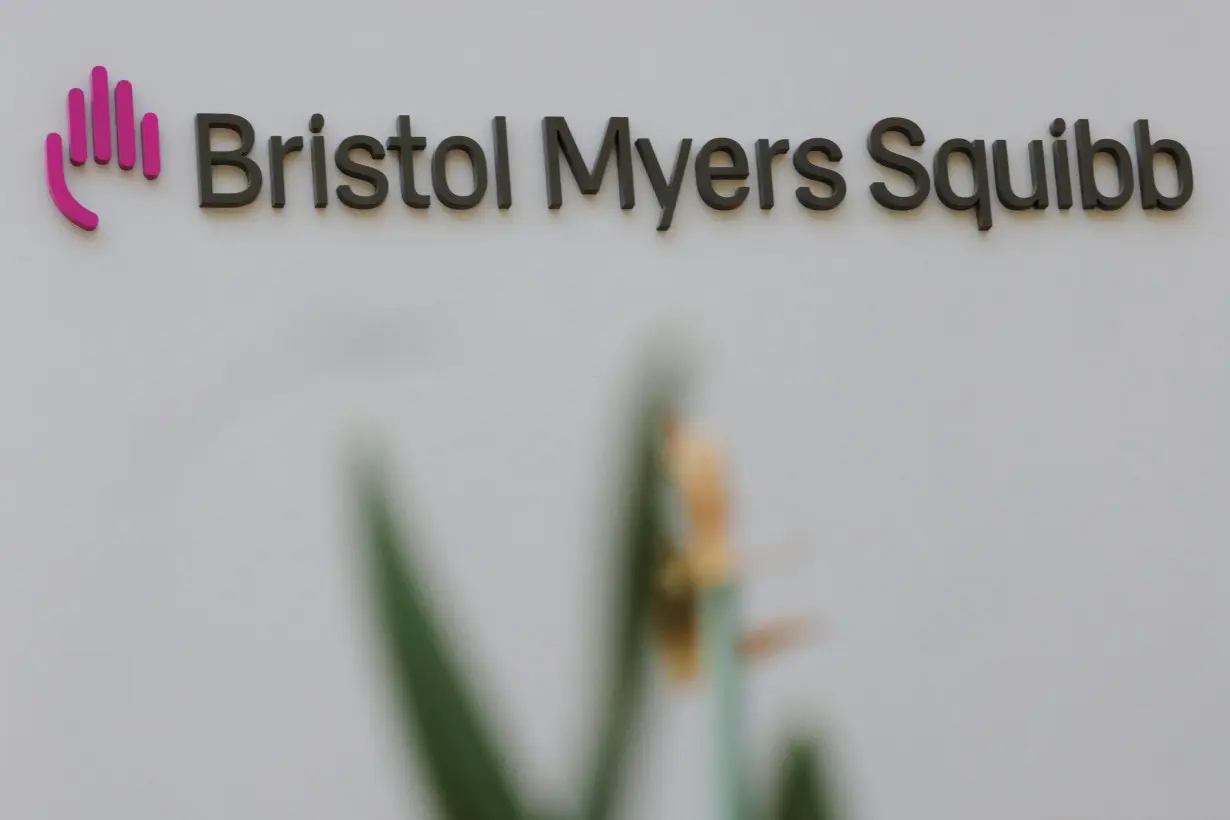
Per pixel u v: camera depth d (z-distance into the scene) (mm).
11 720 1854
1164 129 2324
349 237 2035
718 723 2025
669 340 2113
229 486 1956
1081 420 2225
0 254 1928
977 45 2279
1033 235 2256
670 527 2057
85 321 1940
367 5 2082
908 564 2141
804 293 2166
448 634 1984
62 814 1854
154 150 1979
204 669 1916
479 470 2027
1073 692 2158
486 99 2105
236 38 2035
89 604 1896
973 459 2184
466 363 2045
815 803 2045
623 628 2025
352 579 1974
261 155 2023
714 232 2150
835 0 2238
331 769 1929
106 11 1998
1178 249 2301
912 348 2189
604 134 2129
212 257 1988
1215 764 2182
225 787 1898
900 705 2104
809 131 2203
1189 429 2256
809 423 2141
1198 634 2207
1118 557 2203
